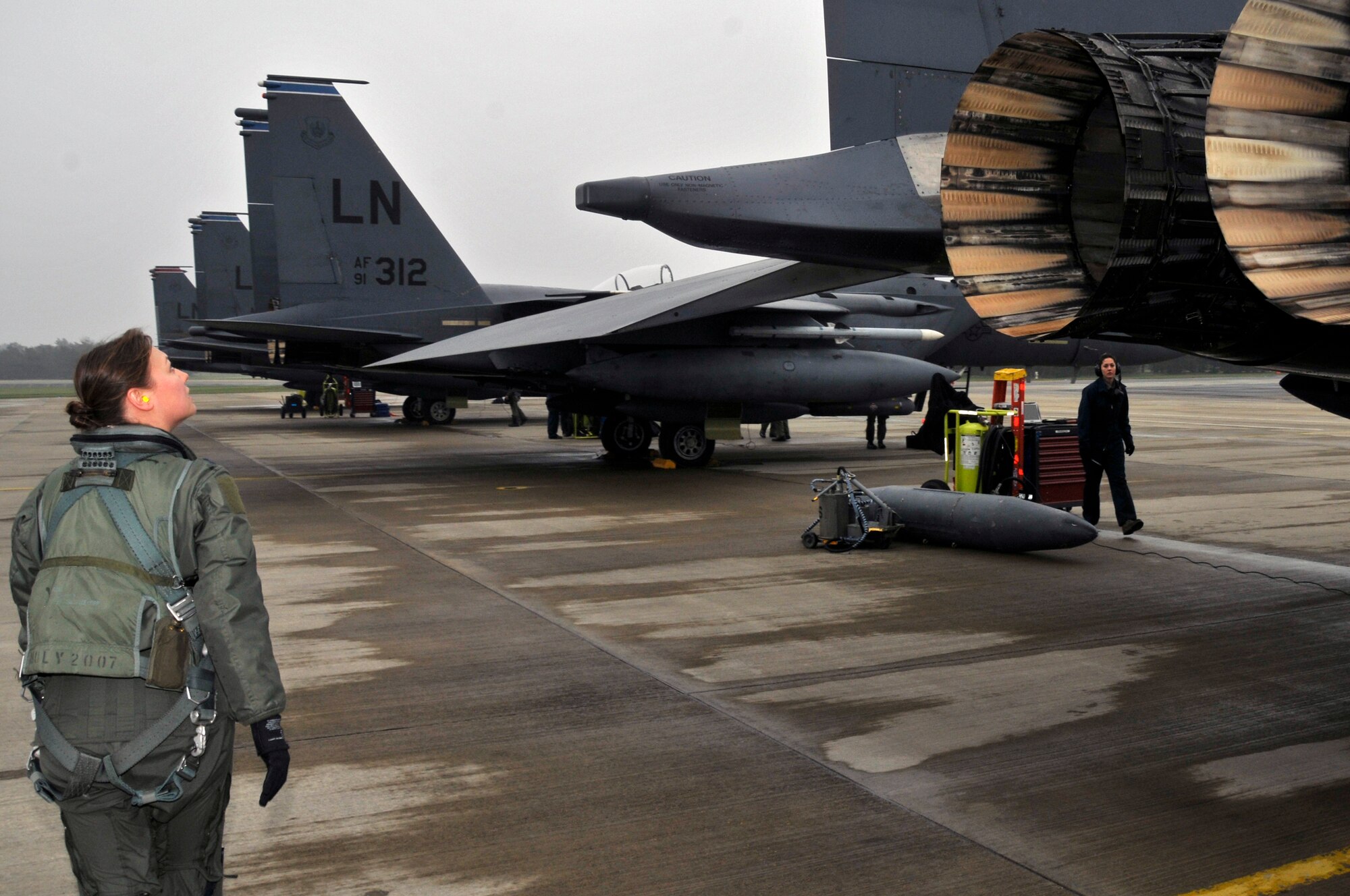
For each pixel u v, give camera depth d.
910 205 8.69
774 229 8.77
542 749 4.40
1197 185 4.61
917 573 8.09
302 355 23.58
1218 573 8.00
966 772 4.11
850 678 5.39
